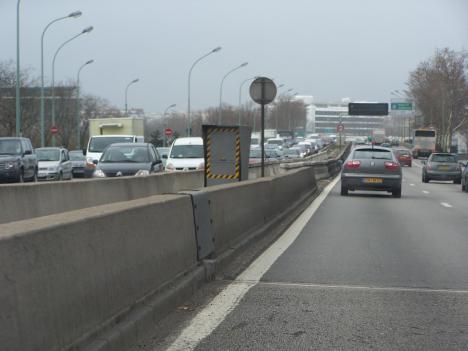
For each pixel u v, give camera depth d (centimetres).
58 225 436
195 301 682
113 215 529
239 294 718
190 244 738
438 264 929
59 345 422
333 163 4209
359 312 654
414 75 11250
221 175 1759
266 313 644
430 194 2575
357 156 2309
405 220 1526
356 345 548
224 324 602
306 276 828
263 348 536
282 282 789
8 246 372
